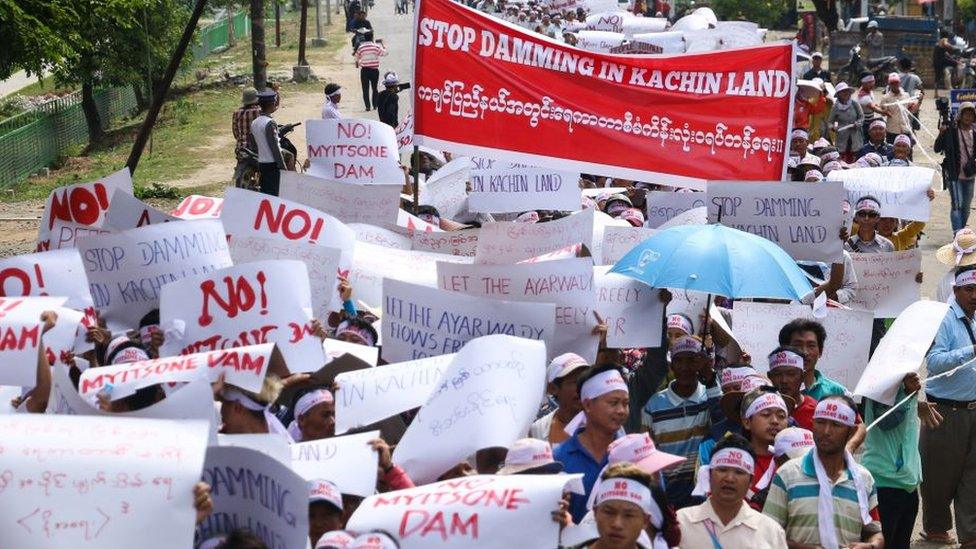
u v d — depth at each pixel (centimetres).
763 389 720
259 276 696
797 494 677
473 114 1070
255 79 2886
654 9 5384
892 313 1099
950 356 877
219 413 611
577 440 630
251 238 836
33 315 621
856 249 1239
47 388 629
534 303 739
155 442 435
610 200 1296
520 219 1153
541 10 4212
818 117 2339
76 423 438
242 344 696
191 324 696
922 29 4312
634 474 512
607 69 1070
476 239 1023
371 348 758
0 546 421
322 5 8062
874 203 1226
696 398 773
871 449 852
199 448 435
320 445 586
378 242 1026
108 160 2905
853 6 5272
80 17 1806
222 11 5609
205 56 4888
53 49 1705
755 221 993
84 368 698
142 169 2733
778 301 1013
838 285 1050
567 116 1073
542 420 709
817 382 845
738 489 614
